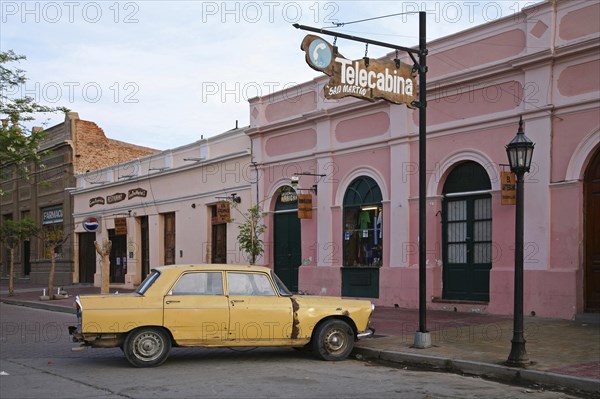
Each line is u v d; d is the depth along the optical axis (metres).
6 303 26.39
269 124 23.06
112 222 33.00
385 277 18.72
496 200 16.06
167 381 9.07
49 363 10.68
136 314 10.03
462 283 17.06
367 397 8.10
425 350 11.22
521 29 15.77
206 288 10.48
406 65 13.09
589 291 14.45
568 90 14.73
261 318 10.49
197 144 27.47
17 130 20.42
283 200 22.50
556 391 8.71
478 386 9.00
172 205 28.83
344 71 12.29
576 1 14.66
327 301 11.04
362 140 19.78
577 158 14.51
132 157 38.75
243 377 9.38
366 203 19.69
